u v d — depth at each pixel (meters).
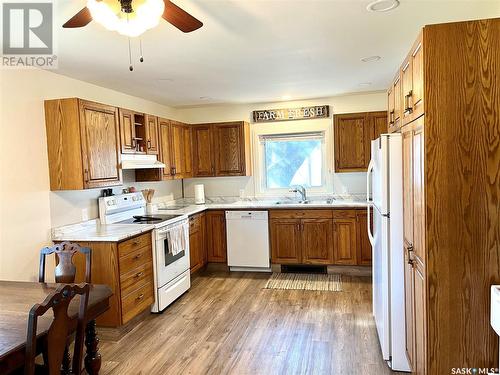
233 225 5.03
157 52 2.88
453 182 1.65
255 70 3.58
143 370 2.62
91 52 2.82
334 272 4.86
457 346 1.69
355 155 4.88
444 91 1.64
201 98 4.95
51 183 3.20
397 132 2.59
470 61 1.62
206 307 3.81
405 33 2.69
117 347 2.98
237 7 2.15
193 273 4.84
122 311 3.12
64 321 1.68
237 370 2.60
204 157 5.35
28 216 3.01
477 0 2.17
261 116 5.42
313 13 2.28
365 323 3.29
